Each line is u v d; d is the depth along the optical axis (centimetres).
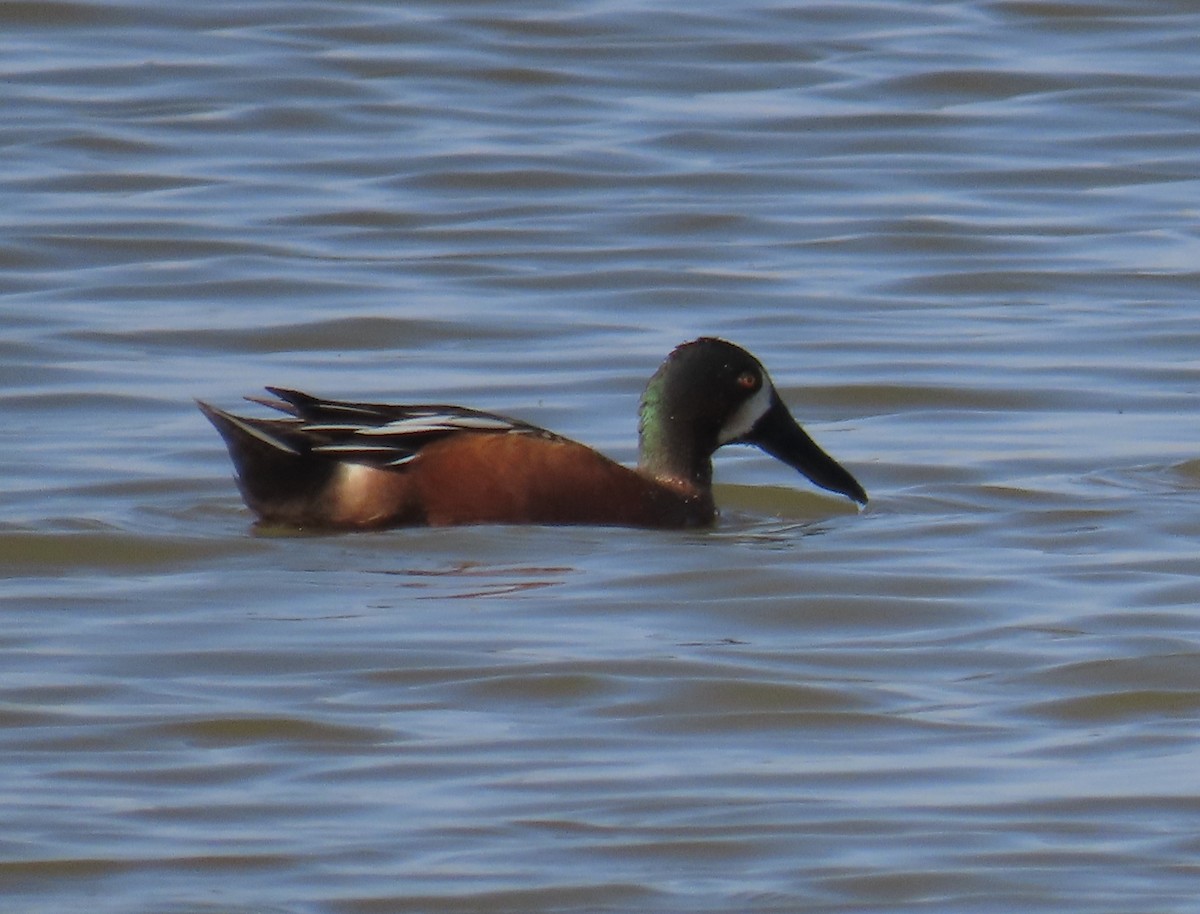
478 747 1058
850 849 948
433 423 1458
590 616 1259
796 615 1263
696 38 2895
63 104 2620
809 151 2533
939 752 1057
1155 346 1923
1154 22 2978
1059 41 2916
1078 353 1903
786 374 1845
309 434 1443
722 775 1026
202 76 2728
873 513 1505
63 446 1628
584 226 2291
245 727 1080
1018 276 2142
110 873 924
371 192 2383
